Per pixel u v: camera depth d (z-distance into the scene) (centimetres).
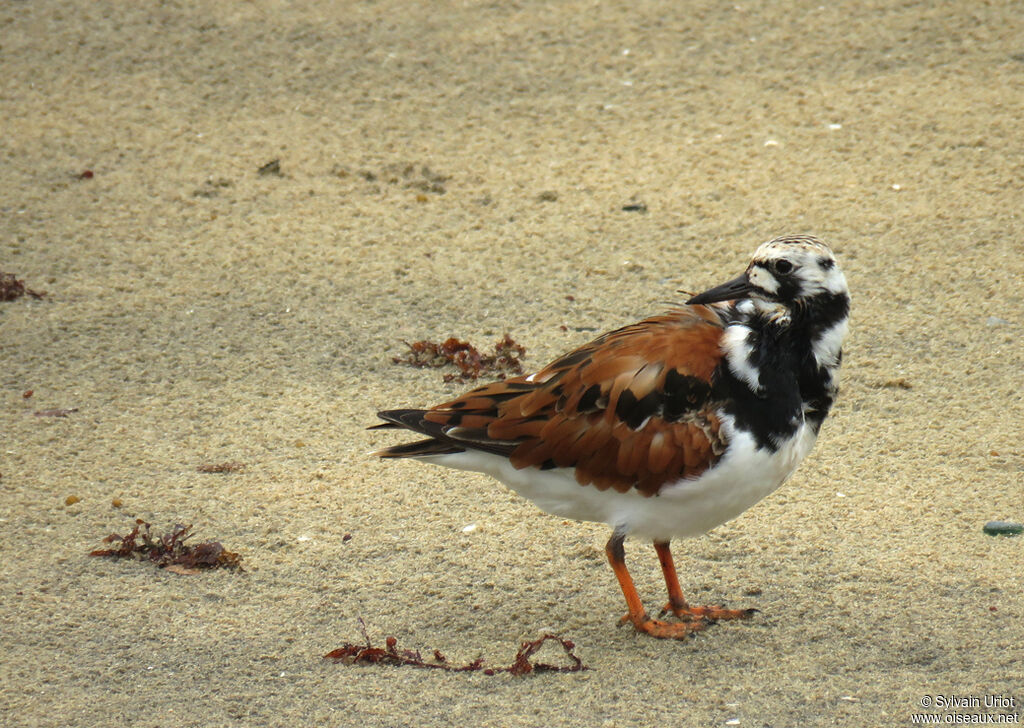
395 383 1323
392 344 1403
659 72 2067
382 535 1068
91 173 1792
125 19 2267
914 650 881
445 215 1700
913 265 1522
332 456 1192
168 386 1316
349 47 2175
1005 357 1323
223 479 1152
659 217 1670
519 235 1644
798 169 1767
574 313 1452
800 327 880
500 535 1073
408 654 887
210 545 1026
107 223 1677
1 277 1500
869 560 1008
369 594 983
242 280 1545
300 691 848
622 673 866
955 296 1452
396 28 2238
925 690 830
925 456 1163
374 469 1174
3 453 1186
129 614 946
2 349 1380
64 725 809
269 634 924
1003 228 1591
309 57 2144
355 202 1736
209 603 967
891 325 1403
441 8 2308
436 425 929
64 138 1898
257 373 1342
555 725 802
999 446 1170
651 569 1023
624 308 1458
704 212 1675
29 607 951
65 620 935
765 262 882
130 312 1469
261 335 1423
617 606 969
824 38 2136
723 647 900
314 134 1917
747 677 857
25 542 1044
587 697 835
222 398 1294
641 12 2266
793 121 1898
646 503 892
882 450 1178
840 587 973
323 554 1039
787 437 874
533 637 923
